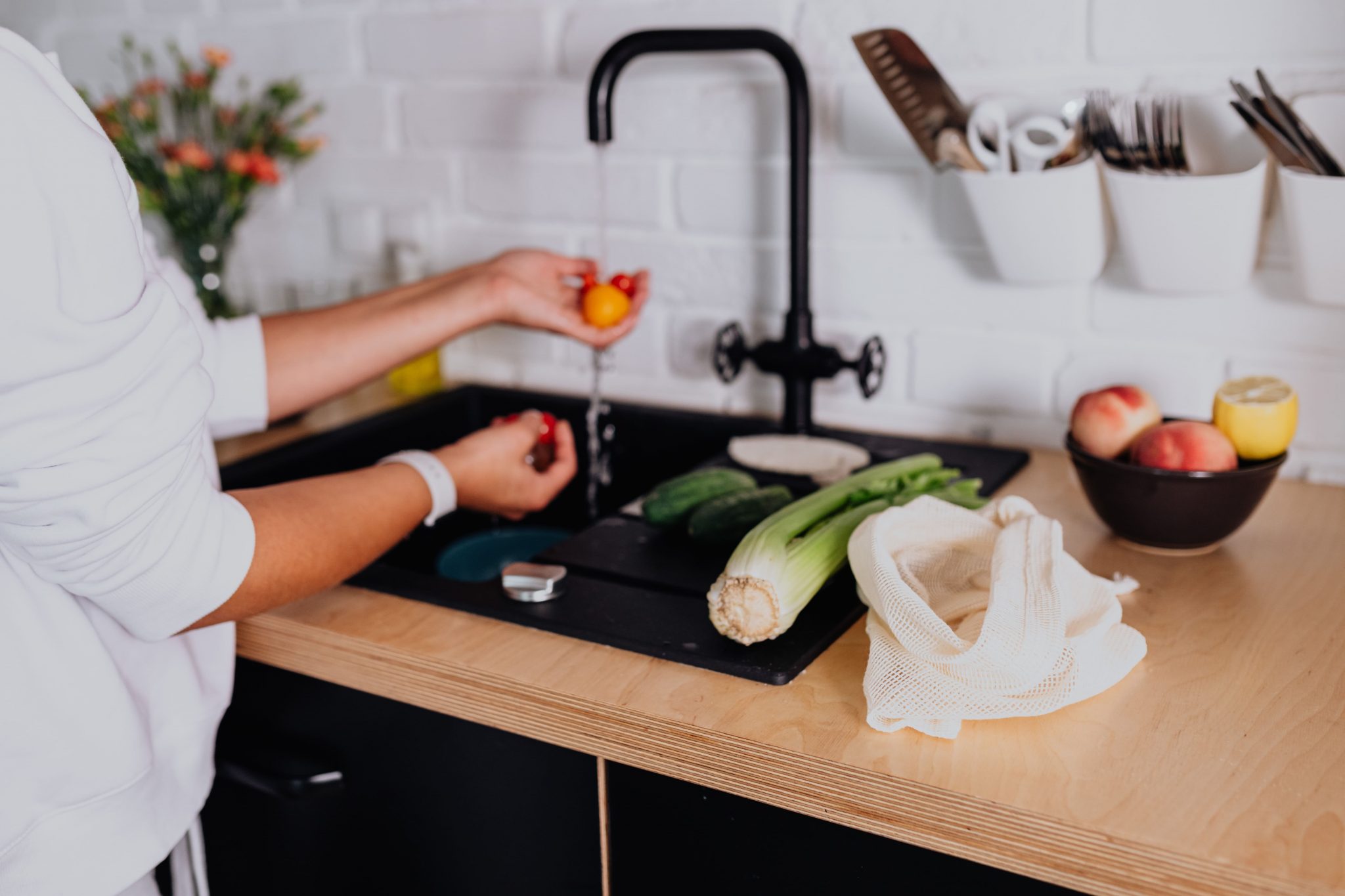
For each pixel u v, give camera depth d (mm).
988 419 1229
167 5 1603
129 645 778
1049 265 1086
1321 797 613
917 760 656
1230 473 866
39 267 549
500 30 1370
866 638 813
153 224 1651
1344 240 938
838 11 1176
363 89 1492
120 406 591
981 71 1126
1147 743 668
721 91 1263
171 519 646
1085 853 596
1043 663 684
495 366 1514
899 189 1200
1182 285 1042
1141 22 1046
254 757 902
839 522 835
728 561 864
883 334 1259
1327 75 989
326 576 766
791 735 684
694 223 1323
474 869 849
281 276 1642
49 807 730
